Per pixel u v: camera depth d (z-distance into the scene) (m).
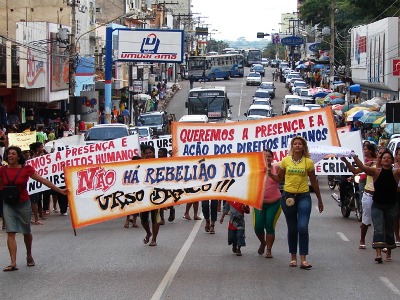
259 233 13.40
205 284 10.97
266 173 12.45
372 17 63.91
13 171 12.08
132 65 64.75
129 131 33.84
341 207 20.33
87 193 12.51
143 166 12.56
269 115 55.69
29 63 38.69
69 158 18.92
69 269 12.34
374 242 12.78
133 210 12.59
